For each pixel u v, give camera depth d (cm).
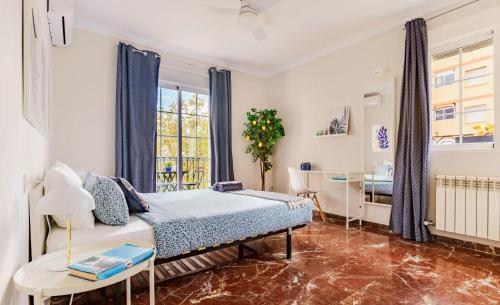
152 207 236
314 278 216
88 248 134
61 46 329
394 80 350
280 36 390
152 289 124
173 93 446
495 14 267
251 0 292
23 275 103
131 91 371
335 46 421
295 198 285
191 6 308
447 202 290
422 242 305
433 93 322
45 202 104
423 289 196
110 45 368
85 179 215
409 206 316
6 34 93
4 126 89
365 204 383
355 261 251
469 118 294
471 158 282
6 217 93
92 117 352
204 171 487
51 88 304
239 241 227
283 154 524
